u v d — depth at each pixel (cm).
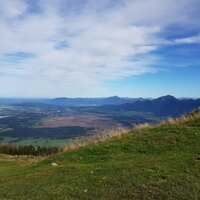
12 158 3002
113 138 2145
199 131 1991
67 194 1193
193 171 1370
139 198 1146
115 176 1355
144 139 1967
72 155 1838
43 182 1350
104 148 1888
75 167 1555
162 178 1312
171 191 1181
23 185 1336
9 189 1294
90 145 2072
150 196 1155
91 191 1211
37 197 1173
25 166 2023
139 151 1820
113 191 1202
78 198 1156
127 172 1393
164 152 1753
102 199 1139
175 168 1413
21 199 1162
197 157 1565
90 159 1764
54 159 1847
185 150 1738
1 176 1658
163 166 1438
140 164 1502
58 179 1375
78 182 1315
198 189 1196
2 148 5284
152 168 1423
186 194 1159
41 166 1772
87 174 1417
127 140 2002
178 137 1930
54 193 1205
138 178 1309
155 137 1975
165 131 2056
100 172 1430
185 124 2169
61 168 1562
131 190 1204
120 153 1819
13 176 1591
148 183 1255
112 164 1549
